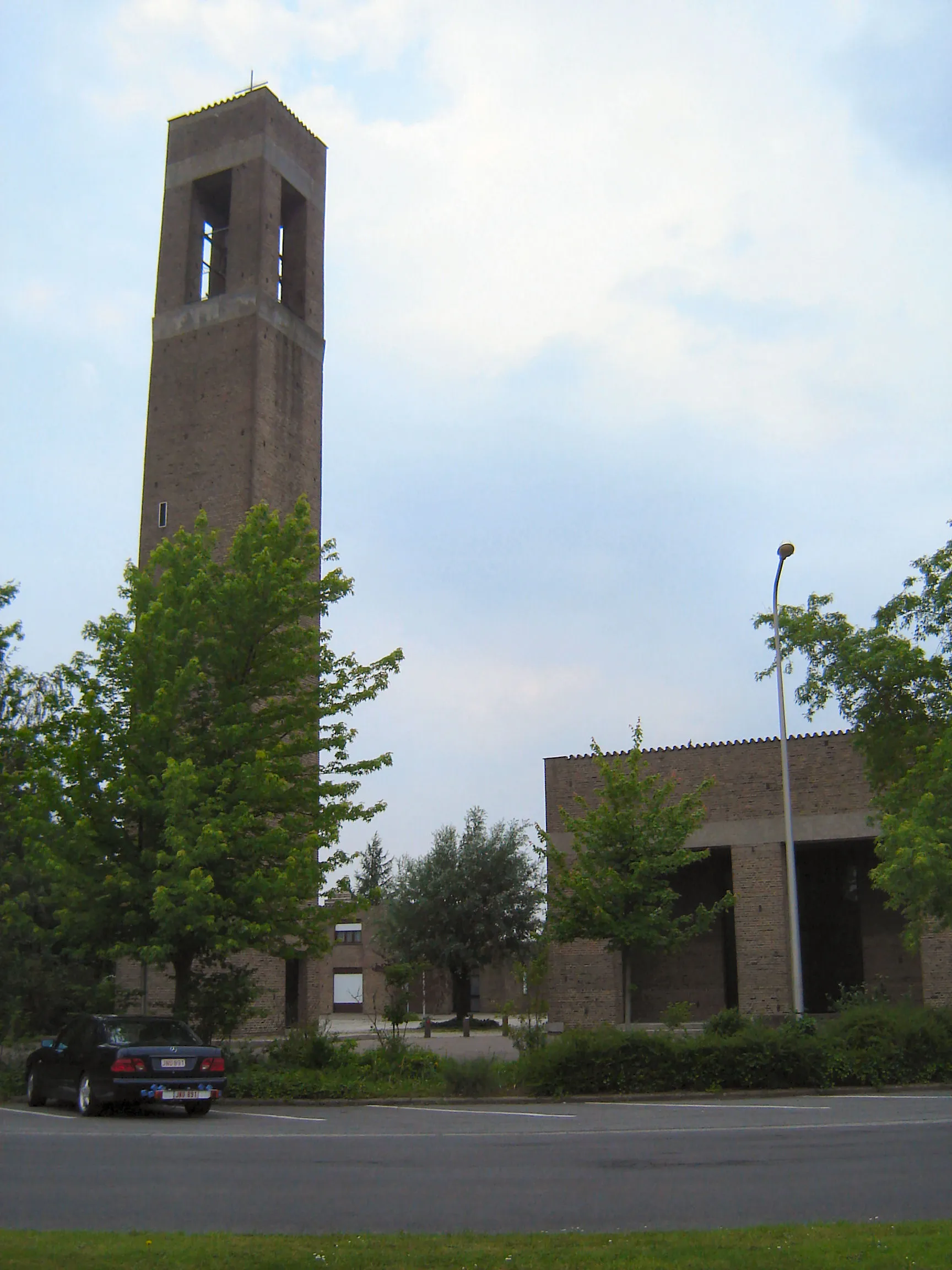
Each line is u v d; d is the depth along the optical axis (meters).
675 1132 15.52
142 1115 18.66
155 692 24.02
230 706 24.66
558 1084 21.86
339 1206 9.92
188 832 22.33
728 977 44.59
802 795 41.34
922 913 26.80
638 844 32.38
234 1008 23.70
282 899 23.28
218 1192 10.58
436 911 60.38
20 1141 14.42
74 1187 10.80
